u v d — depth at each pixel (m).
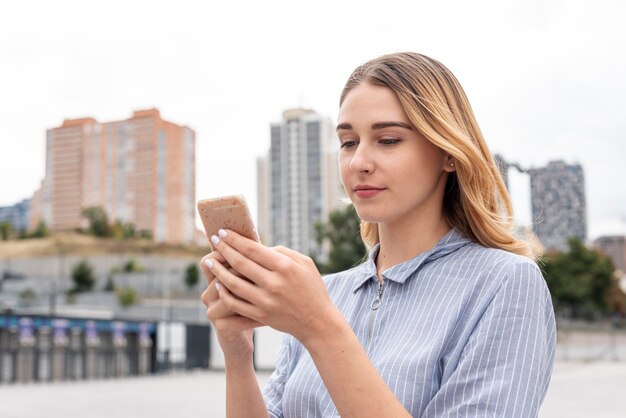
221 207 1.14
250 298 1.12
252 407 1.52
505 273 1.36
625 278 105.25
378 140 1.43
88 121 139.50
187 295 96.56
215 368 40.44
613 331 68.88
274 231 92.00
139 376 34.78
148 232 133.88
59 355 30.16
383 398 1.13
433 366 1.34
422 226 1.53
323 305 1.13
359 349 1.15
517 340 1.27
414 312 1.44
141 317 87.12
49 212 139.62
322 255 80.75
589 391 20.25
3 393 21.66
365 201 1.43
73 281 103.75
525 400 1.22
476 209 1.46
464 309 1.37
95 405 17.20
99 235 131.25
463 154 1.40
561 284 75.06
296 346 1.75
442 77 1.47
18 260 110.38
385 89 1.42
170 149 138.38
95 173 138.50
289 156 92.94
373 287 1.59
